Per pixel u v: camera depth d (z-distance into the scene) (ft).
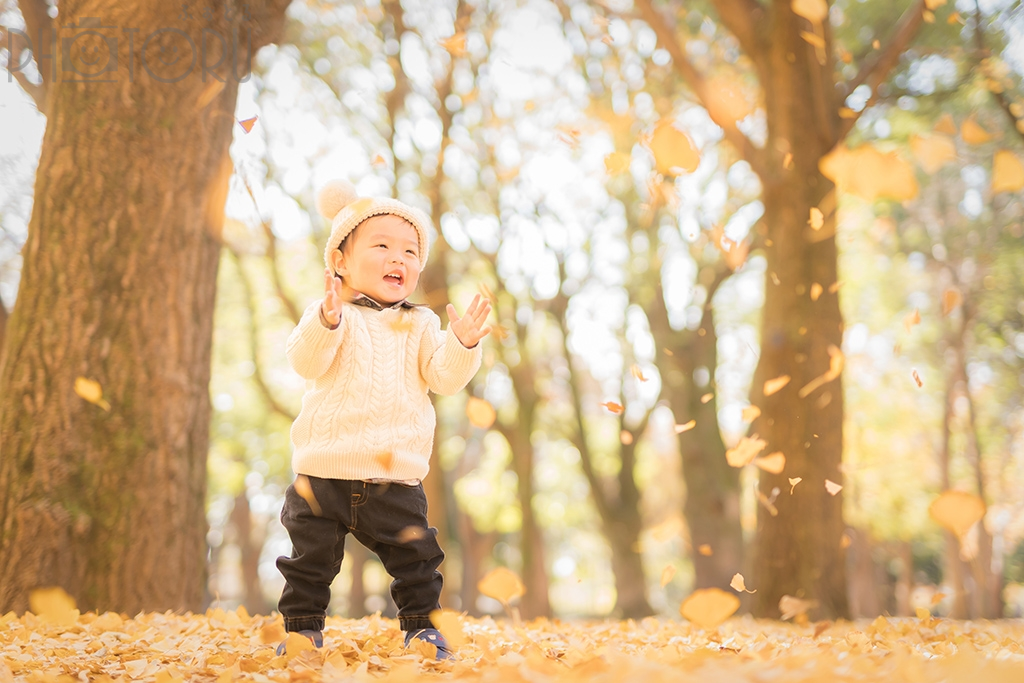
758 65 25.63
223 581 92.84
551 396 54.80
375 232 9.58
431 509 36.63
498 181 36.55
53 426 13.82
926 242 48.67
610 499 51.62
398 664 7.66
